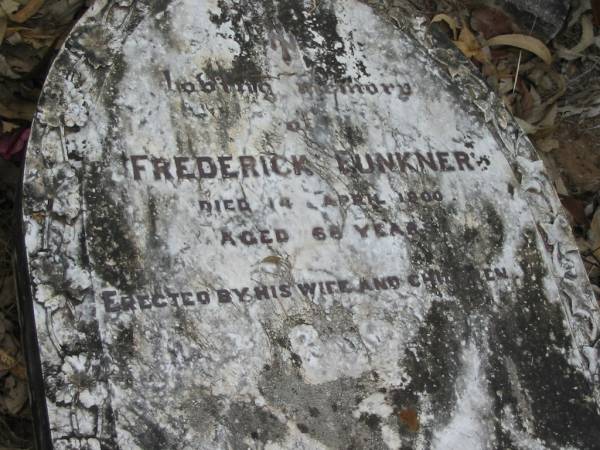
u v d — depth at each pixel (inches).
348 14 37.3
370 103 35.9
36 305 28.7
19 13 40.2
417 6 48.4
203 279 30.8
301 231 32.7
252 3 36.0
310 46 36.1
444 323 33.1
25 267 29.4
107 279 29.8
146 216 31.0
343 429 30.4
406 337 32.4
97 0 33.7
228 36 35.1
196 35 34.6
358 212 33.7
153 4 34.5
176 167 32.1
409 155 35.5
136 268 30.2
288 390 30.3
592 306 35.5
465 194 35.6
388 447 30.6
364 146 35.1
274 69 35.1
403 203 34.5
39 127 31.1
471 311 33.6
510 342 33.7
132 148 31.9
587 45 50.9
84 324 28.9
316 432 30.0
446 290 33.6
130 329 29.3
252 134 33.7
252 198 32.6
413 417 31.3
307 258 32.4
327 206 33.4
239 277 31.3
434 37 38.3
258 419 29.6
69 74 32.3
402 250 33.7
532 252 35.6
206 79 34.0
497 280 34.6
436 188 35.3
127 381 28.7
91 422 27.9
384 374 31.6
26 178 30.3
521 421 32.5
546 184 37.2
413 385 31.8
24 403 35.2
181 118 33.0
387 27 37.7
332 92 35.6
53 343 28.4
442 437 31.4
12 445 34.4
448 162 36.0
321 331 31.5
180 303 30.2
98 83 32.5
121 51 33.3
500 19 49.3
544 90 49.1
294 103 34.8
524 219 36.1
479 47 47.9
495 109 37.8
